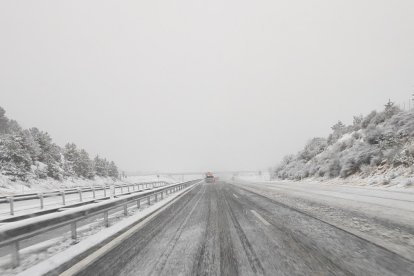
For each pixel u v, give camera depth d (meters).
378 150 20.50
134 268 4.97
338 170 25.00
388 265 4.54
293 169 36.34
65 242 7.28
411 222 7.54
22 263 5.66
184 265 5.01
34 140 40.12
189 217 10.41
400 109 22.44
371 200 12.06
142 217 10.81
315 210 10.53
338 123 35.06
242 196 18.09
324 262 4.82
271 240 6.47
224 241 6.57
